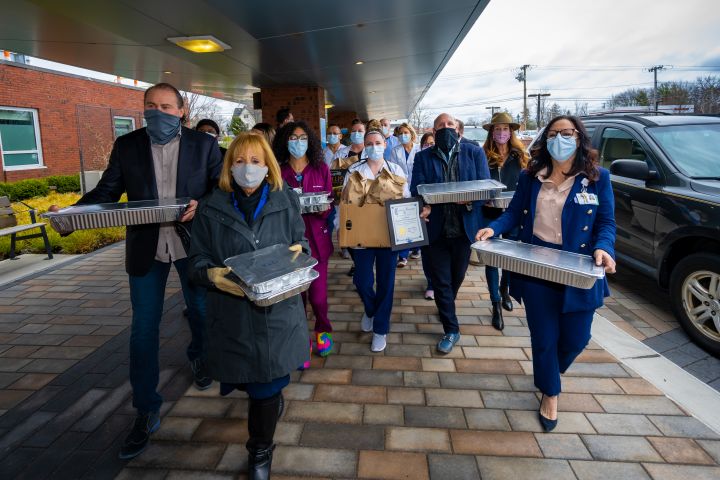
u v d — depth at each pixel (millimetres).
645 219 4129
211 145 2666
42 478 2217
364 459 2279
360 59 8141
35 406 2834
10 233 5969
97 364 3373
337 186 4711
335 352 3447
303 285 1878
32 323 4152
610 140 4996
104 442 2482
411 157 5789
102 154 14258
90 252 6988
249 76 9367
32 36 5891
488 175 3508
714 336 3371
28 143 14242
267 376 1992
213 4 4645
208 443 2443
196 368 2969
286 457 2299
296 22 5469
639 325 3938
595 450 2311
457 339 3506
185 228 2457
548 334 2410
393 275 3365
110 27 5461
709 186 3641
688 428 2467
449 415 2633
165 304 4637
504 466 2215
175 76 9352
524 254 2213
